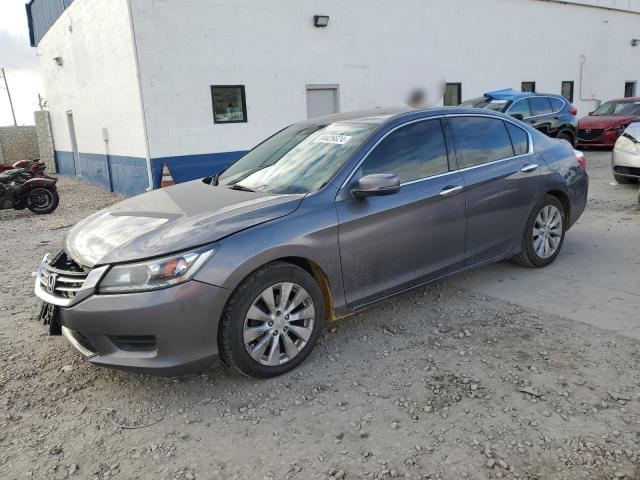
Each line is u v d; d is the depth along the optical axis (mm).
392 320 4277
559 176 5188
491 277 5152
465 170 4422
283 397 3246
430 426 2881
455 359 3590
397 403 3113
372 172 3875
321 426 2941
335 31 12891
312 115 13102
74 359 3881
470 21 15969
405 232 3963
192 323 3068
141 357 3094
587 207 8039
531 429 2805
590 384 3193
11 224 9773
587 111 21344
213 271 3096
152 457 2760
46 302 3330
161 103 10719
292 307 3459
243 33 11492
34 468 2711
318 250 3502
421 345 3822
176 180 11125
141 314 2994
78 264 3326
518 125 5070
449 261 4348
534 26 18156
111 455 2791
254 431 2932
